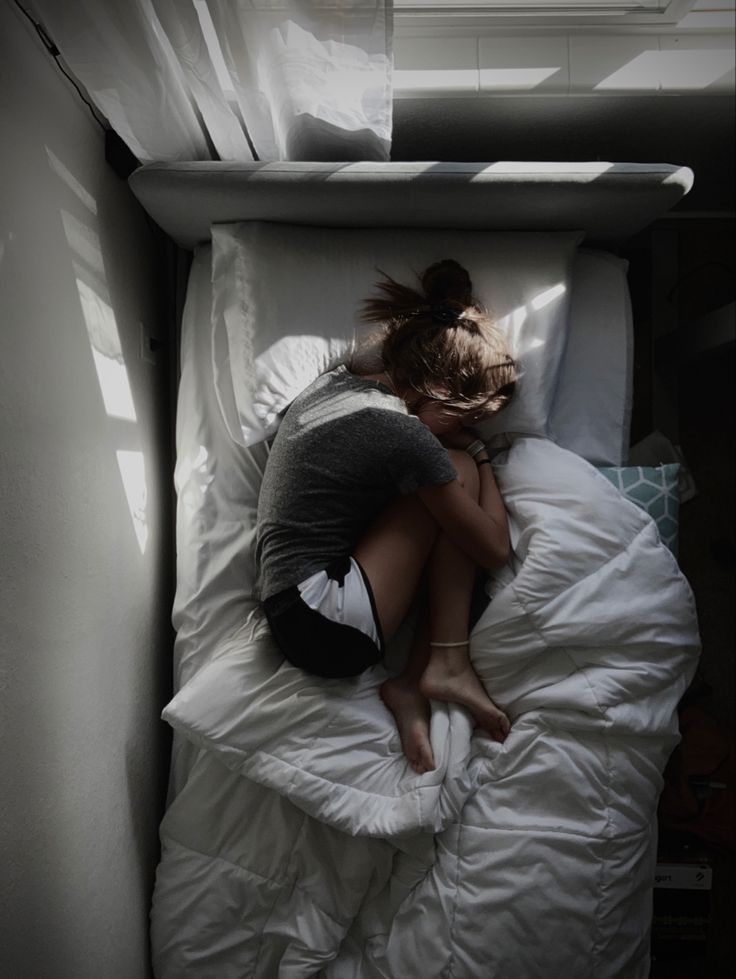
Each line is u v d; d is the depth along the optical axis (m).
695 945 1.47
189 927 1.19
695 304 1.93
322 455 1.15
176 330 1.66
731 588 1.81
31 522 0.91
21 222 0.94
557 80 1.47
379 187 1.33
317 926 1.15
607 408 1.48
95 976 1.03
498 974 1.09
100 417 1.17
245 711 1.17
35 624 0.91
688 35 1.47
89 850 1.04
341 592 1.14
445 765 1.16
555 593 1.20
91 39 0.97
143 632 1.35
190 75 1.12
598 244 1.55
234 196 1.33
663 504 1.41
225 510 1.38
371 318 1.31
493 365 1.23
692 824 1.54
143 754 1.31
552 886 1.11
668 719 1.21
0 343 0.85
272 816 1.19
